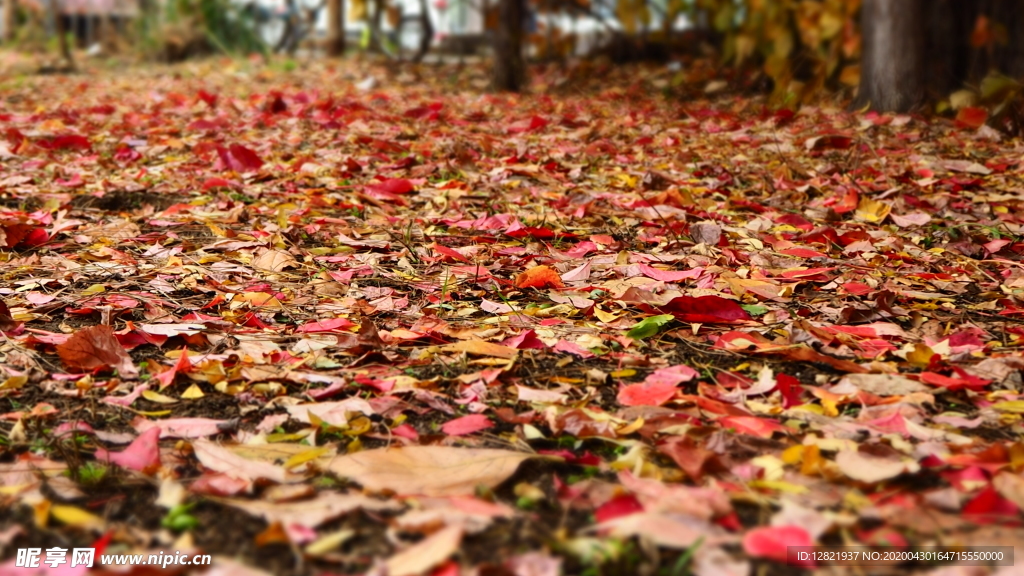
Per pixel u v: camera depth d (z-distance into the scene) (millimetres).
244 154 4934
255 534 1561
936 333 2617
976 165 4977
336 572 1449
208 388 2221
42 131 6293
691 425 1908
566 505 1611
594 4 11102
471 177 4785
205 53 13047
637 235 3770
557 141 6066
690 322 2676
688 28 10555
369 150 5609
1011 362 2275
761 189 4676
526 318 2715
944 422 2000
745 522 1582
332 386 2164
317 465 1795
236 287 3000
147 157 5438
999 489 1632
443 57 12781
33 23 14633
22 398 2139
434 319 2654
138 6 13539
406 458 1771
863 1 6988
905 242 3697
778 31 8602
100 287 2902
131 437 1937
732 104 7934
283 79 10445
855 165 4961
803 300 2945
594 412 2006
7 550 1505
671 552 1481
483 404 2105
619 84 9516
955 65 7344
